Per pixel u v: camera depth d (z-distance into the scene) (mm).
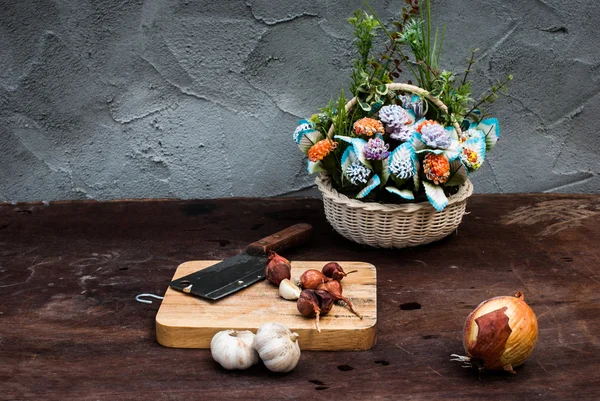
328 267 1304
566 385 1035
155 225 1669
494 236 1574
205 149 1824
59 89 1767
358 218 1439
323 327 1137
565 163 1844
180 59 1755
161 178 1849
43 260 1492
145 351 1152
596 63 1762
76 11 1714
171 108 1791
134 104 1786
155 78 1770
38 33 1726
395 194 1464
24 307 1299
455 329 1200
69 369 1099
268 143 1820
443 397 1010
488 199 1806
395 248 1510
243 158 1831
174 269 1444
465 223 1651
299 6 1722
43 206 1797
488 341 1008
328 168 1505
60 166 1828
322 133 1519
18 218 1716
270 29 1737
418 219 1422
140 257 1502
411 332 1194
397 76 1533
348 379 1062
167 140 1815
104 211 1760
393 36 1538
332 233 1608
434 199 1360
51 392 1036
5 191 1839
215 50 1750
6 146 1804
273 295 1253
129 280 1400
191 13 1724
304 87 1780
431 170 1366
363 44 1489
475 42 1754
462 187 1472
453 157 1375
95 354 1143
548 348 1136
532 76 1775
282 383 1055
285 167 1838
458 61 1771
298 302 1152
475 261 1454
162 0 1713
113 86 1771
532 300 1291
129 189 1856
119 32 1732
